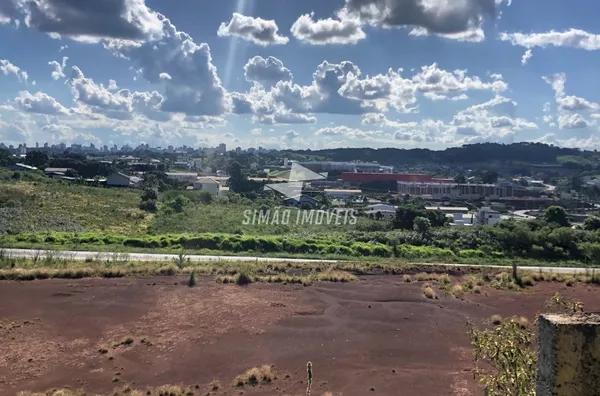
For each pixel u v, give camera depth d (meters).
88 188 57.91
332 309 17.11
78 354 12.27
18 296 17.02
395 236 33.44
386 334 14.57
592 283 22.30
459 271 24.61
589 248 30.97
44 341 13.04
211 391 10.42
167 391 10.21
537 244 32.03
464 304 18.19
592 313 3.32
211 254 27.59
